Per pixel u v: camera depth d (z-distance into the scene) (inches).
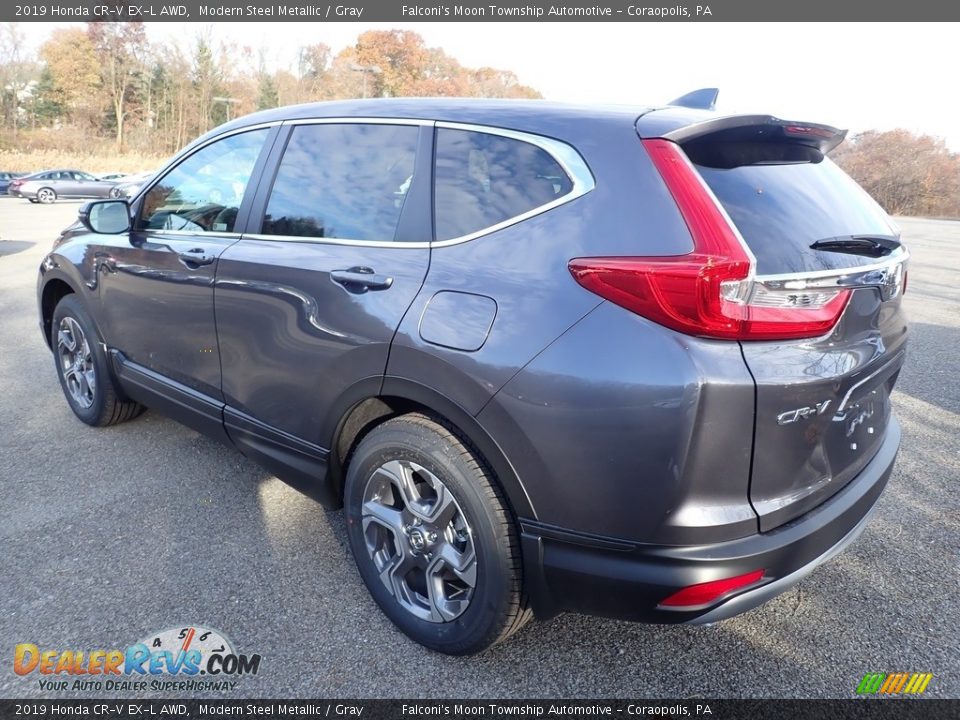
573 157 76.4
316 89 2536.9
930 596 100.5
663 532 67.2
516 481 73.7
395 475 86.3
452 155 87.3
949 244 673.0
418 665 86.7
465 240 81.8
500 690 82.9
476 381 74.4
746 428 65.5
